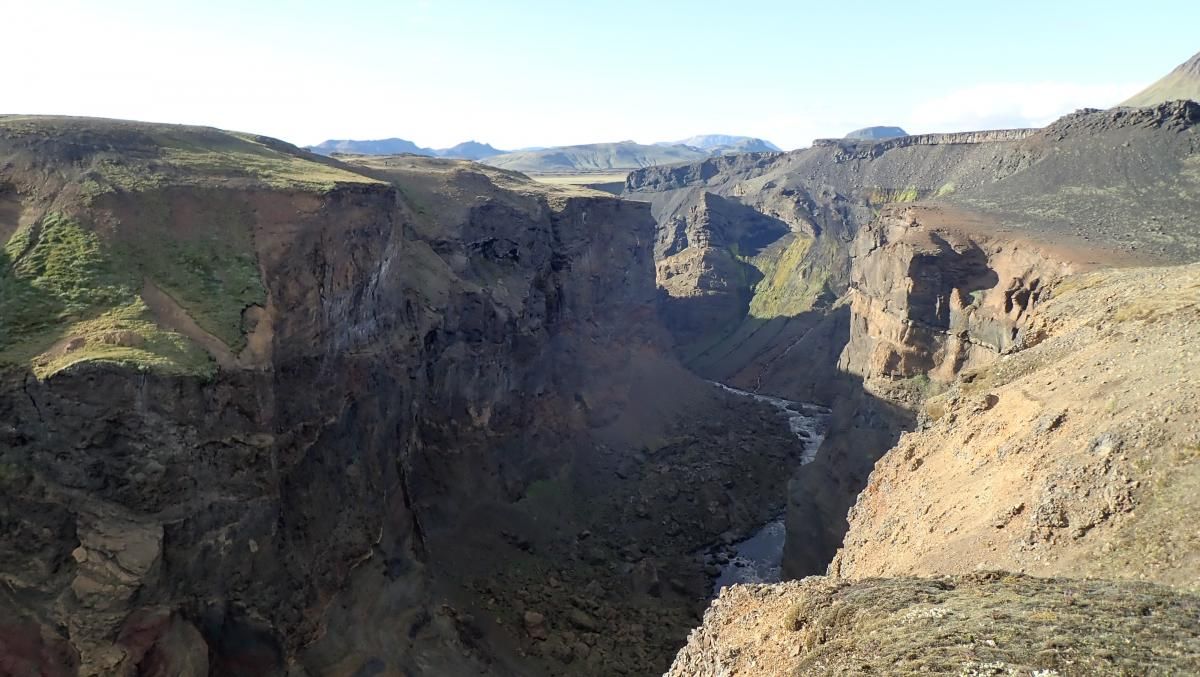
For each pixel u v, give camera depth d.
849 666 18.38
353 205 53.31
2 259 40.03
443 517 66.00
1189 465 24.39
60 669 31.80
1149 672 14.42
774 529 83.88
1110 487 25.91
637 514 81.44
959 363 76.50
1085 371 35.59
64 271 39.50
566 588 62.75
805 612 24.33
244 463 37.91
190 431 35.19
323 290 48.19
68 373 32.72
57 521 32.66
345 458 49.03
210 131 62.69
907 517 37.81
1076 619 17.52
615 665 52.53
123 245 42.12
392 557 52.28
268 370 40.25
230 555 37.12
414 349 60.44
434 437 67.38
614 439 96.81
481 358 72.69
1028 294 70.06
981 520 30.84
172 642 34.34
